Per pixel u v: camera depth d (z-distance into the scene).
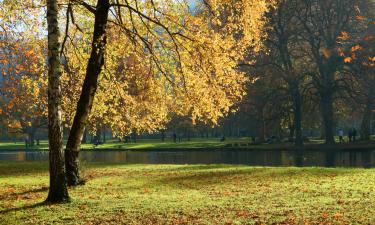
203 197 14.27
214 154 45.53
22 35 17.59
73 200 13.18
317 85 54.50
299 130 54.53
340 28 53.94
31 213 11.64
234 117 69.81
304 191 15.09
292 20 57.34
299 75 55.78
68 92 21.33
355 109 59.78
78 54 20.48
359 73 50.84
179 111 17.50
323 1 54.34
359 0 52.50
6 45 17.34
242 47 16.17
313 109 56.91
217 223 10.17
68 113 21.67
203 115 16.94
